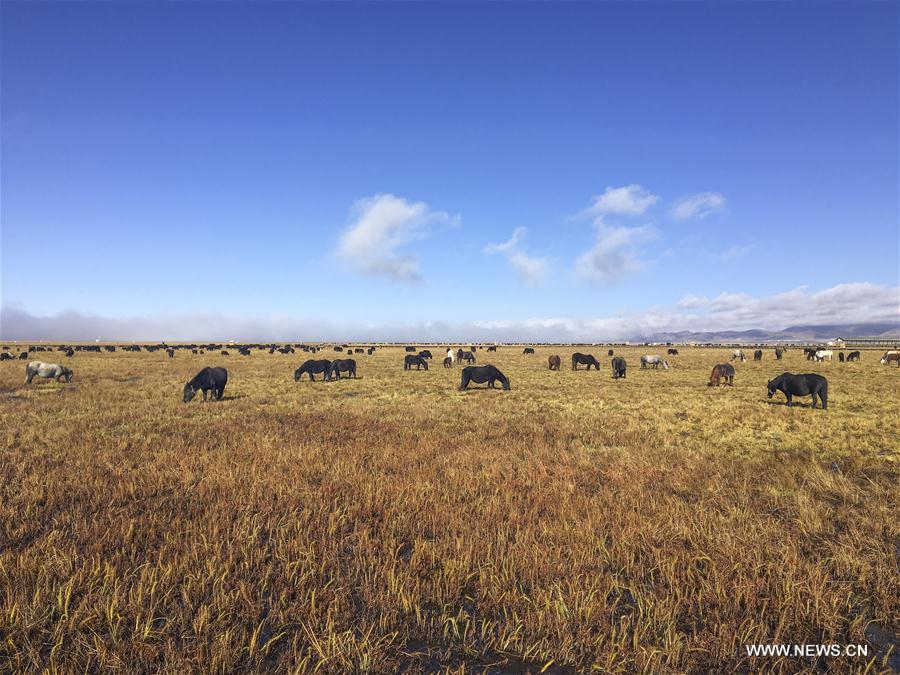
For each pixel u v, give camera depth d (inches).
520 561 175.8
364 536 195.8
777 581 161.2
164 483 275.3
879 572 166.6
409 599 152.6
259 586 161.3
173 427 454.3
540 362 1760.6
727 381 924.6
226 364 1504.7
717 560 178.7
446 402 663.8
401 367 1462.8
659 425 486.3
